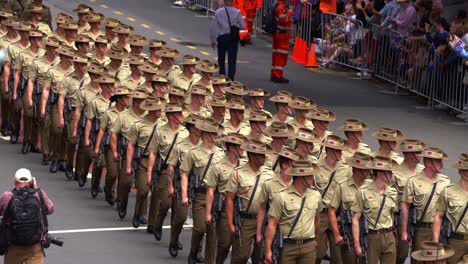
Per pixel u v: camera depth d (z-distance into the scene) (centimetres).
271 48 9831
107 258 5069
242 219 4622
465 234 4547
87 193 6069
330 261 4831
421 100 8044
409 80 8056
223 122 5353
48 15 7812
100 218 5656
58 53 6388
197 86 5547
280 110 5394
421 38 7894
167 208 5266
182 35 9969
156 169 5231
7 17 7262
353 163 4559
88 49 6656
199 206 4909
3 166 6475
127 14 10675
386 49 8419
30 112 6656
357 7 8794
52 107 6319
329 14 9125
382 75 8488
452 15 8381
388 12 8406
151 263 5034
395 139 4844
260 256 4769
